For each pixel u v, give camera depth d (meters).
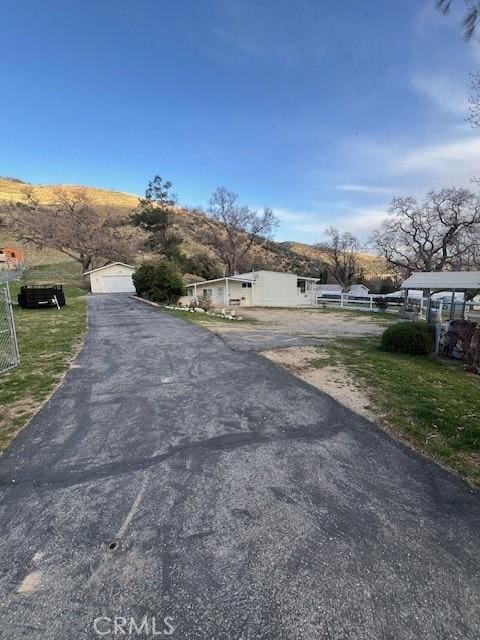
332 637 1.71
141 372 6.44
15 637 1.72
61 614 1.84
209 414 4.52
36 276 38.62
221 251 45.81
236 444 3.72
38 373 6.37
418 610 1.86
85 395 5.22
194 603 1.89
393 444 3.79
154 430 4.05
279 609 1.86
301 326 16.00
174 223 59.56
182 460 3.39
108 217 52.38
